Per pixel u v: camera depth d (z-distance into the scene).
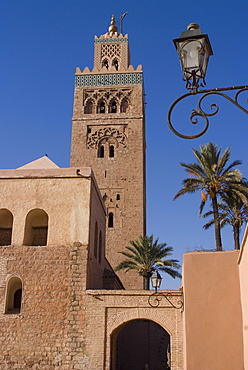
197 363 21.16
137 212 56.81
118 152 59.84
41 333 26.58
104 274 36.38
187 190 37.72
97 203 32.88
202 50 9.93
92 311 26.73
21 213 29.23
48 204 29.27
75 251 28.00
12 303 28.59
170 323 26.27
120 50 66.75
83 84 64.00
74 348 26.17
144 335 46.31
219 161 37.56
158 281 26.36
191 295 22.23
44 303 27.11
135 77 63.75
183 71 10.04
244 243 19.23
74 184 29.58
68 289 27.27
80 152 60.28
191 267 22.64
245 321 20.02
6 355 26.36
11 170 30.30
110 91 63.50
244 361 20.62
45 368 25.97
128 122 61.25
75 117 62.06
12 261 28.12
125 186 58.06
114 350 28.31
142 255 42.84
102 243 36.16
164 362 45.38
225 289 21.98
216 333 21.44
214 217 37.34
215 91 9.92
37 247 28.27
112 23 69.44
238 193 36.72
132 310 26.67
